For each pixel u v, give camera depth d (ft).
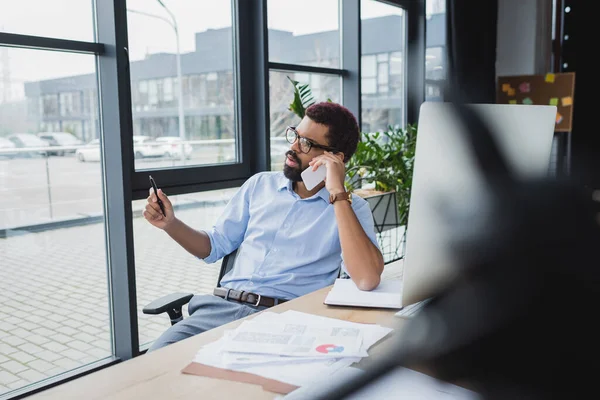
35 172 8.11
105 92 8.36
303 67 11.97
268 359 3.51
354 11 12.98
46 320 8.85
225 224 6.65
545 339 0.63
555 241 0.62
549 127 2.33
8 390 7.68
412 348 0.70
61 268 8.75
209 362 3.58
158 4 9.03
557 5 16.01
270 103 11.21
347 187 10.71
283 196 6.46
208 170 9.90
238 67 10.42
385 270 10.80
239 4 10.25
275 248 6.17
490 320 0.66
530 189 0.64
